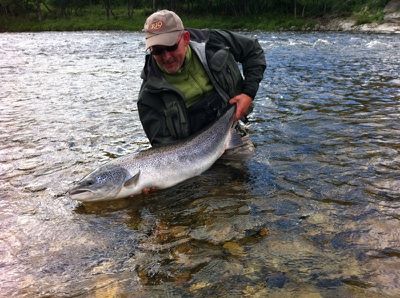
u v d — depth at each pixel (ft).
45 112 10.36
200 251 3.92
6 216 4.82
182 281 3.49
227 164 6.05
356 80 13.20
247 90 5.93
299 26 57.98
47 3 95.35
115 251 4.02
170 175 5.37
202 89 5.72
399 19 48.98
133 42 36.86
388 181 5.18
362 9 55.67
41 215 4.83
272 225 4.28
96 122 9.08
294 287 3.29
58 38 47.01
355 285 3.27
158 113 5.66
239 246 3.95
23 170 6.27
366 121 8.02
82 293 3.40
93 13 88.43
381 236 3.94
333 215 4.40
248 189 5.18
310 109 9.28
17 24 81.20
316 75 14.75
